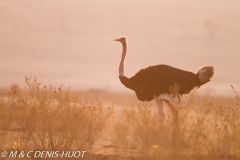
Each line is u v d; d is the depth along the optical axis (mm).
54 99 40688
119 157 40750
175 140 40562
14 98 40969
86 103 44438
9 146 40844
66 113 40156
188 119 47250
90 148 41812
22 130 40438
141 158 40719
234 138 43531
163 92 52281
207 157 40844
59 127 39875
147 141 42406
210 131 45281
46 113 39781
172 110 52281
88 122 40719
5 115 40625
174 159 39719
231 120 44094
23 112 40281
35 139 40406
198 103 45562
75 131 39719
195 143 41219
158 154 40156
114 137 44844
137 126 44312
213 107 45469
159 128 42969
